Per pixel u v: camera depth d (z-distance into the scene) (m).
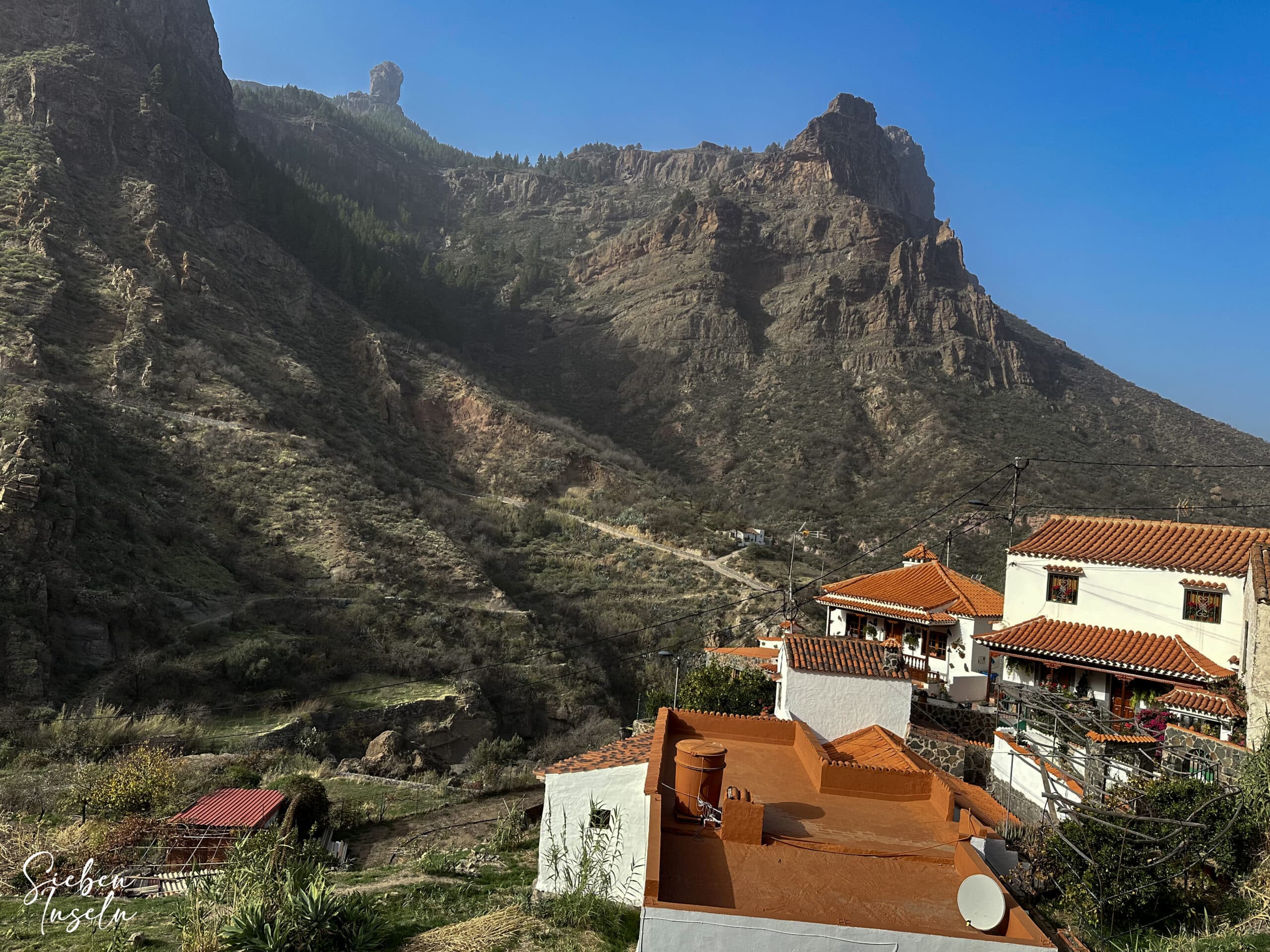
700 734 19.33
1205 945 13.84
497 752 45.28
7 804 26.64
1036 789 21.23
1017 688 26.47
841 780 15.69
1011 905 10.38
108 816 26.08
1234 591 24.47
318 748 41.94
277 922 13.34
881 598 35.03
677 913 10.12
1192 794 16.97
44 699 39.56
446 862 23.11
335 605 56.75
